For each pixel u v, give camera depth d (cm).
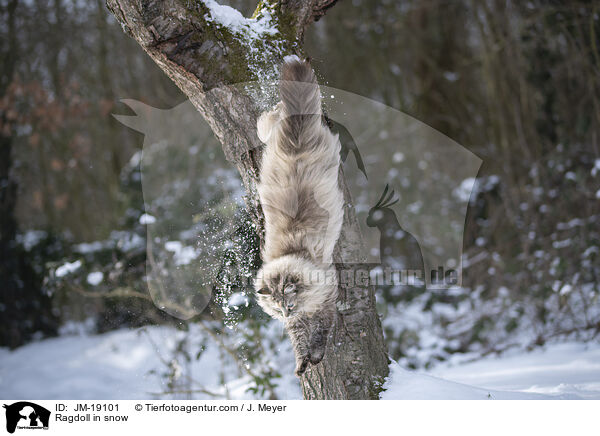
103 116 1095
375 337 369
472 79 1062
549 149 878
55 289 698
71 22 1118
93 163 1144
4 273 956
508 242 840
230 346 534
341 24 1134
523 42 880
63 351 813
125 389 570
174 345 582
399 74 1102
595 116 805
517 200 863
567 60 841
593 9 784
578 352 608
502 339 716
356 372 355
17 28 1080
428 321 769
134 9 304
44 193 1129
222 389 531
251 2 804
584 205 790
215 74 316
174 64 313
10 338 935
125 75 1127
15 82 1027
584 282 733
